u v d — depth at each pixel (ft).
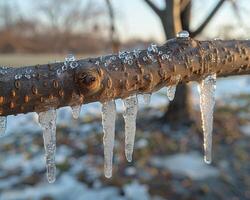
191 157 22.77
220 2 23.76
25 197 18.29
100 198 18.34
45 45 79.51
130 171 20.76
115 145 24.27
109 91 3.44
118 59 3.53
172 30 25.55
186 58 3.81
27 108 3.22
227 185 19.76
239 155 23.29
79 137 26.66
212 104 5.00
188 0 26.40
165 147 23.93
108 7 19.99
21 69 3.23
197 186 19.42
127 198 18.25
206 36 25.88
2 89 3.11
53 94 3.23
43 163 22.65
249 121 29.30
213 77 4.12
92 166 21.81
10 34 84.58
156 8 26.08
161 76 3.65
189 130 26.71
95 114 32.17
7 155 24.23
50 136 3.99
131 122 4.52
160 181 19.77
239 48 4.16
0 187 19.45
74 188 19.29
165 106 32.86
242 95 39.19
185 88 27.89
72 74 3.27
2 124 3.84
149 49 3.71
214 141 25.16
